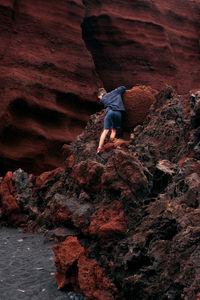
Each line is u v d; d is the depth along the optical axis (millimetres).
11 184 7383
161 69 17141
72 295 3018
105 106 6535
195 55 18891
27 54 12859
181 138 5344
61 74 13688
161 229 2818
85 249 3516
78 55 14508
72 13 14633
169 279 2416
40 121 12852
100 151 6168
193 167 3461
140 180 3416
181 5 19203
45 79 13016
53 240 5277
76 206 4312
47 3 13914
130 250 2822
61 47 14055
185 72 18062
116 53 16656
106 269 3137
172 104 6016
